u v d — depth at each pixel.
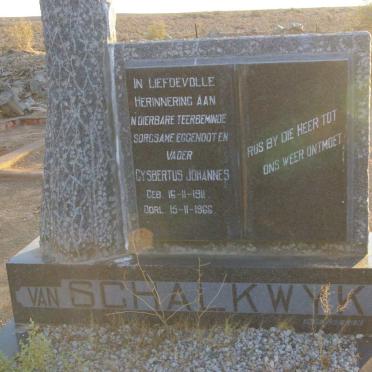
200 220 1.73
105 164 1.70
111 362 1.58
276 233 1.71
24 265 1.73
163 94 1.66
